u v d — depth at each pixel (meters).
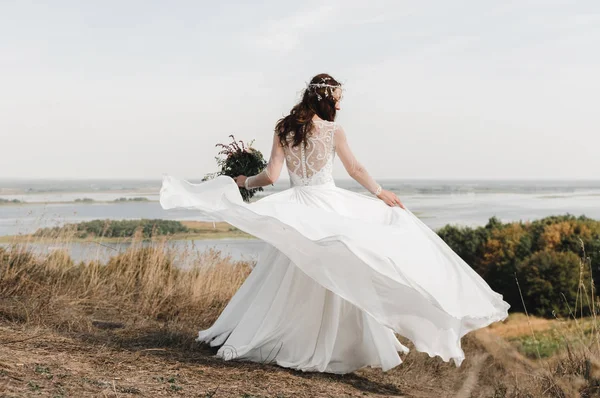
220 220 4.20
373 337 4.39
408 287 3.96
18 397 2.82
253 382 3.77
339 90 4.54
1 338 4.16
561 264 29.73
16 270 6.46
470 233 39.44
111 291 6.80
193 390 3.41
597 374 4.36
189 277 7.53
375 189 4.58
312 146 4.45
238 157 4.86
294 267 4.35
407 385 4.68
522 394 4.30
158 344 4.70
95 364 3.75
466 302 4.03
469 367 5.42
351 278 3.98
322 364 4.26
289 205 4.19
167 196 4.42
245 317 4.44
